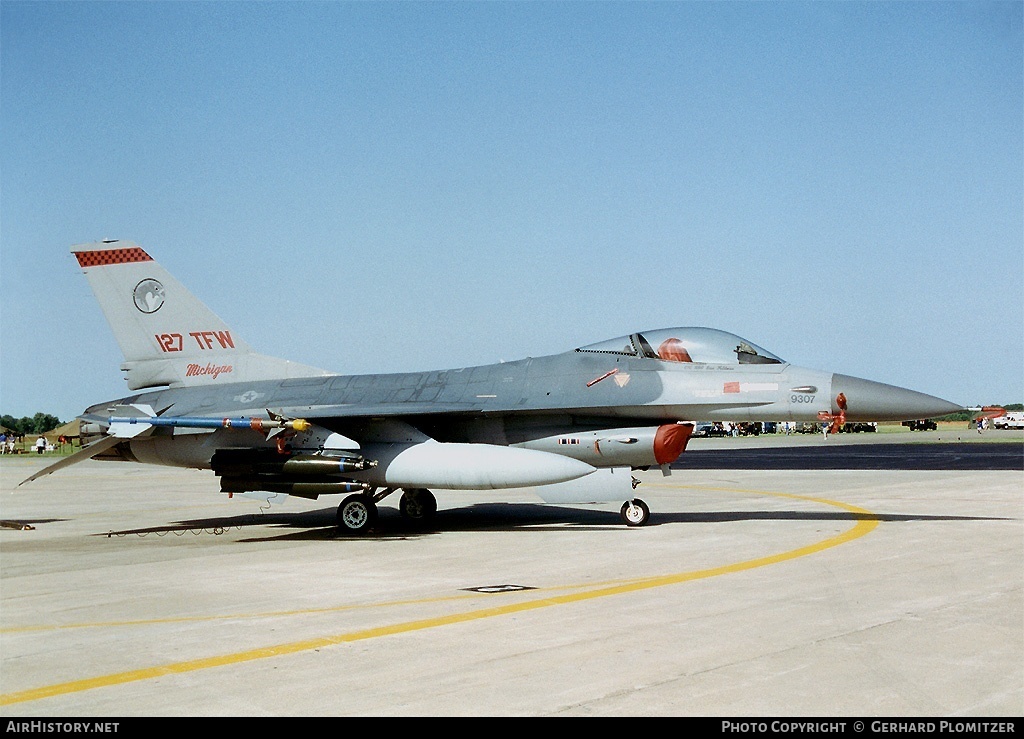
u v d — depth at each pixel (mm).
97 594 10461
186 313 19625
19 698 6297
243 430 17141
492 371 17734
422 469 15789
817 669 6598
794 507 19266
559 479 15188
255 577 11500
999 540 13273
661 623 8141
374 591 10266
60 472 43219
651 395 16328
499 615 8680
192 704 6078
